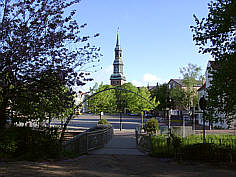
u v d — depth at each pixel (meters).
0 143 8.79
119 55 136.62
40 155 9.52
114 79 134.50
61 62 9.98
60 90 10.35
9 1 9.37
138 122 54.28
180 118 57.16
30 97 10.13
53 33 9.60
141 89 44.94
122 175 7.23
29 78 9.58
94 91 49.28
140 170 8.38
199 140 15.24
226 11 9.38
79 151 13.65
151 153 13.38
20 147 9.44
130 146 18.78
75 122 50.91
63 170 7.50
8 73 9.44
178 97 54.06
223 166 9.30
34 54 9.38
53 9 9.74
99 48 10.47
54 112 10.95
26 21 9.61
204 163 10.05
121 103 65.62
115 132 32.38
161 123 46.97
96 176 6.84
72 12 10.08
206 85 38.91
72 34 9.99
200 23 10.21
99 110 49.25
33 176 6.19
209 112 10.51
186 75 53.34
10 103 10.05
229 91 9.44
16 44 9.16
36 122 11.15
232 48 9.84
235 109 10.09
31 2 9.34
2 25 9.02
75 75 10.05
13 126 10.23
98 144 17.02
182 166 9.48
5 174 6.18
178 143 11.75
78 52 10.34
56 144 10.54
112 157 12.34
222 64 9.82
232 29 9.84
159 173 7.76
